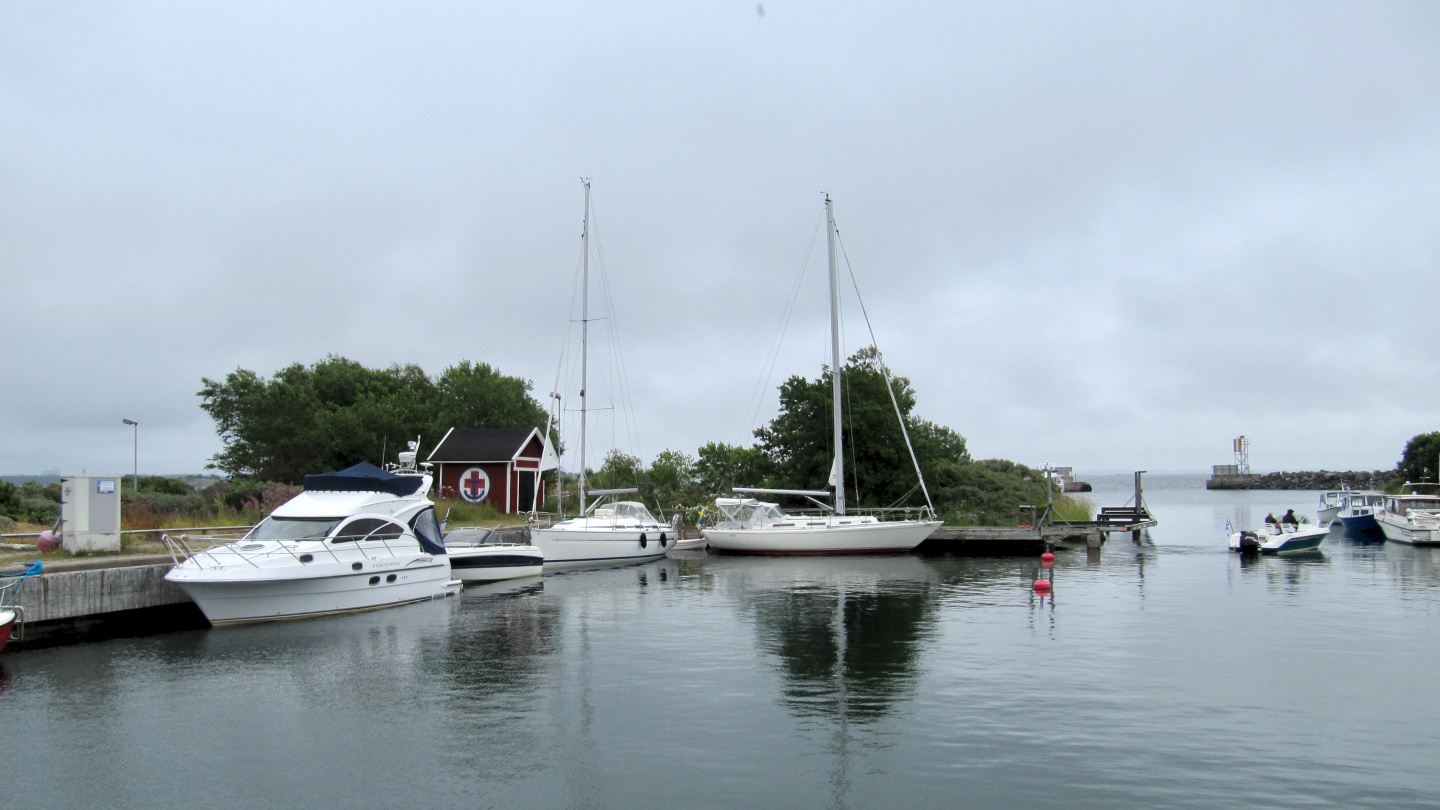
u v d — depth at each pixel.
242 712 13.34
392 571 22.70
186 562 19.27
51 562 20.20
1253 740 11.98
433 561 24.31
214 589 19.00
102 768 11.07
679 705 13.66
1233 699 13.91
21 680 15.16
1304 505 102.38
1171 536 49.84
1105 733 12.27
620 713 13.25
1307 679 15.12
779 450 50.00
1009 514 48.41
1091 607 22.97
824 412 46.72
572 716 13.11
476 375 67.75
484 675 15.55
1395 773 10.80
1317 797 10.09
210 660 16.59
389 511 23.30
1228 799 10.03
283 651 17.38
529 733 12.33
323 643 18.14
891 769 10.93
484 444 47.12
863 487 46.38
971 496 49.94
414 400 63.88
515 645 18.03
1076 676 15.38
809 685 14.82
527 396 71.19
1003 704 13.67
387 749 11.70
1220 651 17.34
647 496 50.69
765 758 11.32
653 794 10.19
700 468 57.75
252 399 57.34
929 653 17.27
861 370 48.19
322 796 10.20
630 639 18.70
